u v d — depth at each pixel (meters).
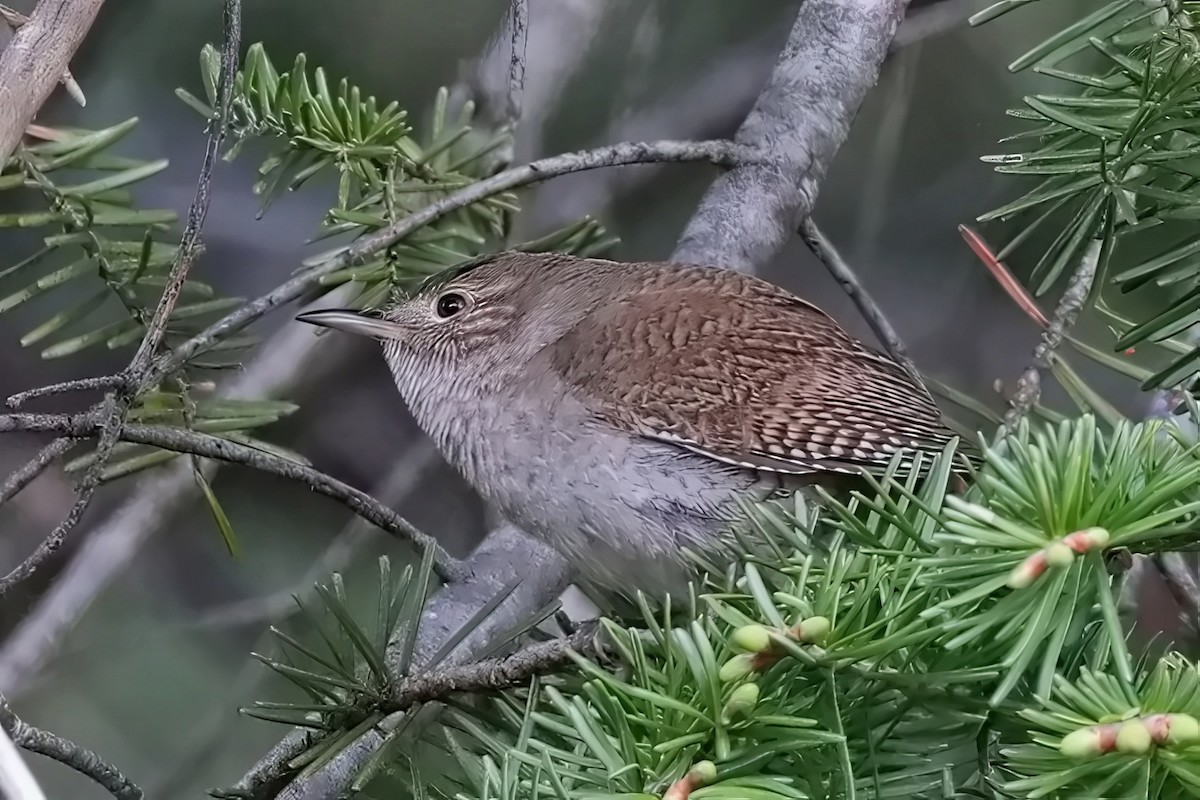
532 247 8.02
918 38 9.91
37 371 10.59
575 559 6.39
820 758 3.69
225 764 9.59
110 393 5.03
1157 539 3.39
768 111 8.19
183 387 6.76
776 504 5.98
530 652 5.02
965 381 11.27
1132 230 5.21
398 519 5.91
